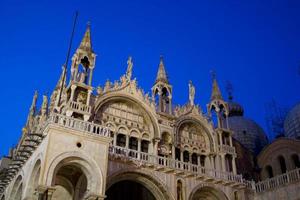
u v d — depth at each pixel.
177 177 35.72
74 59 35.50
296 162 47.44
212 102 47.38
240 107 75.75
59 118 27.98
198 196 38.06
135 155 36.53
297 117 58.59
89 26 38.38
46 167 25.09
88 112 32.84
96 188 26.41
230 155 44.03
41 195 23.97
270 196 39.34
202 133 44.62
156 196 34.25
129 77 40.62
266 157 50.88
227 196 38.22
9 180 35.12
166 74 45.38
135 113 39.78
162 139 40.34
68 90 34.81
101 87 38.09
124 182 38.09
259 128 69.69
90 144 27.98
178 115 43.00
